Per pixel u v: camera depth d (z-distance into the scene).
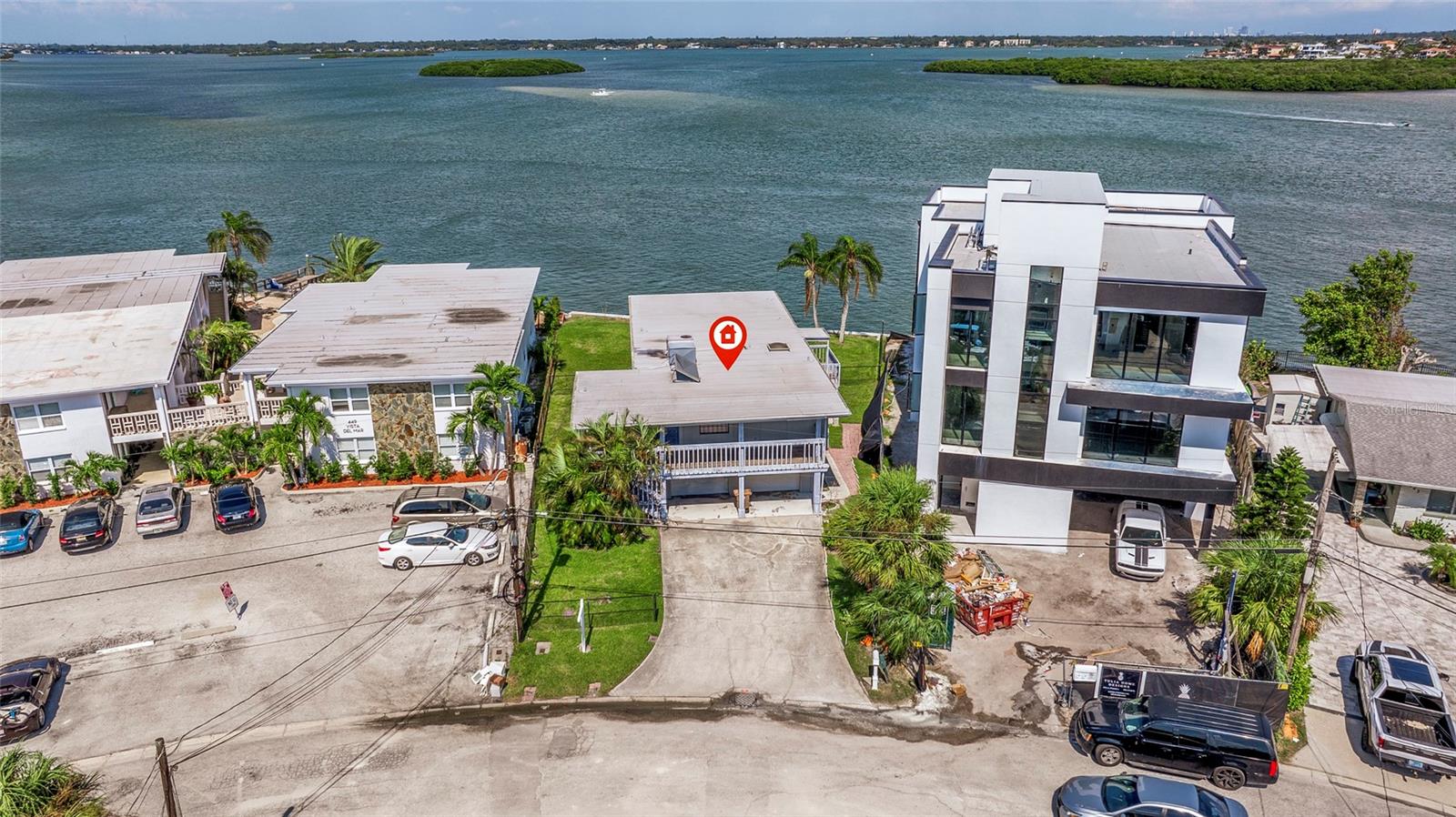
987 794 25.14
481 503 37.88
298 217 109.19
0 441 39.62
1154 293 32.47
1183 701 26.95
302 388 40.09
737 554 36.19
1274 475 33.25
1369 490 38.72
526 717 27.92
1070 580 34.66
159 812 24.33
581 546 36.59
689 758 26.36
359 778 25.53
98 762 26.03
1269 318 74.19
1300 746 26.94
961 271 33.81
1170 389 33.56
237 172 138.38
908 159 143.88
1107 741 25.95
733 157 148.75
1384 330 53.56
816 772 25.89
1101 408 34.81
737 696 28.84
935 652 30.84
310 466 40.84
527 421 46.41
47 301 47.72
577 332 61.75
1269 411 44.34
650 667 30.06
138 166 143.00
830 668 30.14
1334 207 107.94
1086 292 33.00
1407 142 154.88
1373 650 29.27
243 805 24.56
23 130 189.88
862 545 30.58
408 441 41.66
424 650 30.72
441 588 34.00
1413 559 35.78
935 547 30.53
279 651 30.55
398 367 40.75
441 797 24.88
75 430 40.44
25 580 34.16
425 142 168.38
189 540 36.84
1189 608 31.78
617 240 98.62
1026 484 35.66
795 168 138.38
